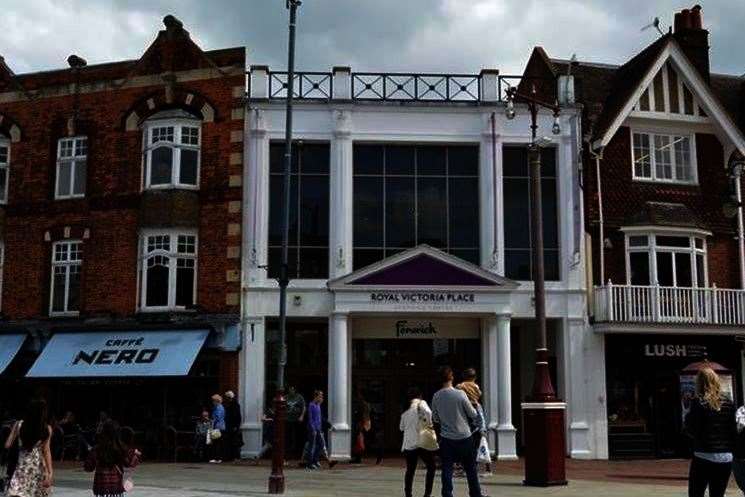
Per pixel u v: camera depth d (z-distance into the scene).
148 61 25.17
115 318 24.09
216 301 23.75
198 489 15.04
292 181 24.50
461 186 24.84
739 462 9.34
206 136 24.56
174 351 23.06
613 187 25.11
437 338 24.72
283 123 24.47
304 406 22.64
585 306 24.11
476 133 24.67
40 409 9.46
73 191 25.39
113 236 24.61
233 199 24.11
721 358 24.83
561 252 24.39
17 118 25.98
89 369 23.28
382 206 24.62
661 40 25.77
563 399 23.86
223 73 24.67
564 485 15.23
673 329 24.00
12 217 25.52
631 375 24.48
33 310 24.88
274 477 14.45
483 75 24.92
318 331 24.77
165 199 24.14
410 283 23.27
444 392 11.41
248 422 23.11
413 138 24.55
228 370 23.34
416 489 15.08
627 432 24.06
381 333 24.58
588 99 26.98
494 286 23.33
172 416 23.70
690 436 9.50
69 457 23.28
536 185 16.47
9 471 10.81
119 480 9.43
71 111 25.55
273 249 24.22
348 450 22.50
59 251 25.16
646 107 25.50
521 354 26.02
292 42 17.95
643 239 24.95
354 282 23.19
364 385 24.80
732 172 25.28
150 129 24.72
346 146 24.39
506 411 23.02
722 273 25.47
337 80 24.67
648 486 15.34
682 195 25.56
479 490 11.23
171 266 24.00
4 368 24.02
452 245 24.58
